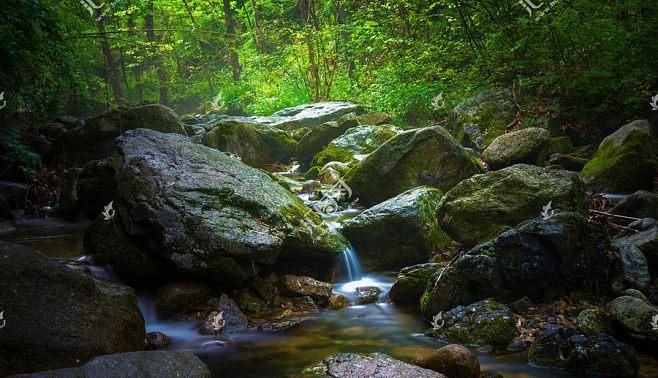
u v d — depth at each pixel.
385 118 12.61
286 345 4.09
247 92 18.64
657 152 8.18
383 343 4.09
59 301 3.37
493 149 8.44
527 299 4.42
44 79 10.12
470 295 4.49
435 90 12.02
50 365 3.08
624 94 9.23
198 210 4.86
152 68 27.36
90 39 14.89
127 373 2.87
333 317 4.74
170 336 4.29
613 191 7.32
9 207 8.18
